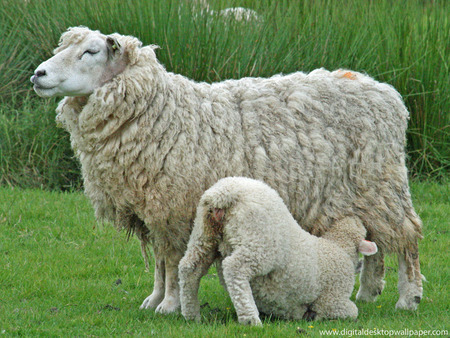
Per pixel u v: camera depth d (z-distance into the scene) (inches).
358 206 372.2
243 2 723.4
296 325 334.3
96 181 353.7
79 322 342.6
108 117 340.2
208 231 325.1
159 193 342.0
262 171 354.9
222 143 352.2
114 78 340.2
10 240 501.4
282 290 333.7
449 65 696.4
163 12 634.8
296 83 376.2
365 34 687.7
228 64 628.4
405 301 385.7
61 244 504.1
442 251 521.3
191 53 620.4
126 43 345.7
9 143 681.6
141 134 340.8
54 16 722.2
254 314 319.3
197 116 352.2
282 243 325.7
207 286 434.6
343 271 349.4
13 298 386.3
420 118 694.5
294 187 360.8
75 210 581.3
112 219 367.2
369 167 370.6
